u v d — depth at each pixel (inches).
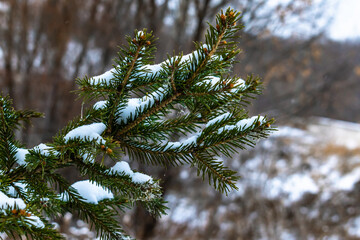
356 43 515.8
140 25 354.6
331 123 724.0
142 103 44.6
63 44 386.3
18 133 254.5
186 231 336.5
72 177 198.5
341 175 450.9
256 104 488.4
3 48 380.8
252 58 422.6
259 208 370.9
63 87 374.6
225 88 40.8
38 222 34.1
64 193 44.5
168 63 40.4
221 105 43.7
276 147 473.7
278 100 507.5
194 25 327.0
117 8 373.1
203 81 44.4
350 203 394.9
